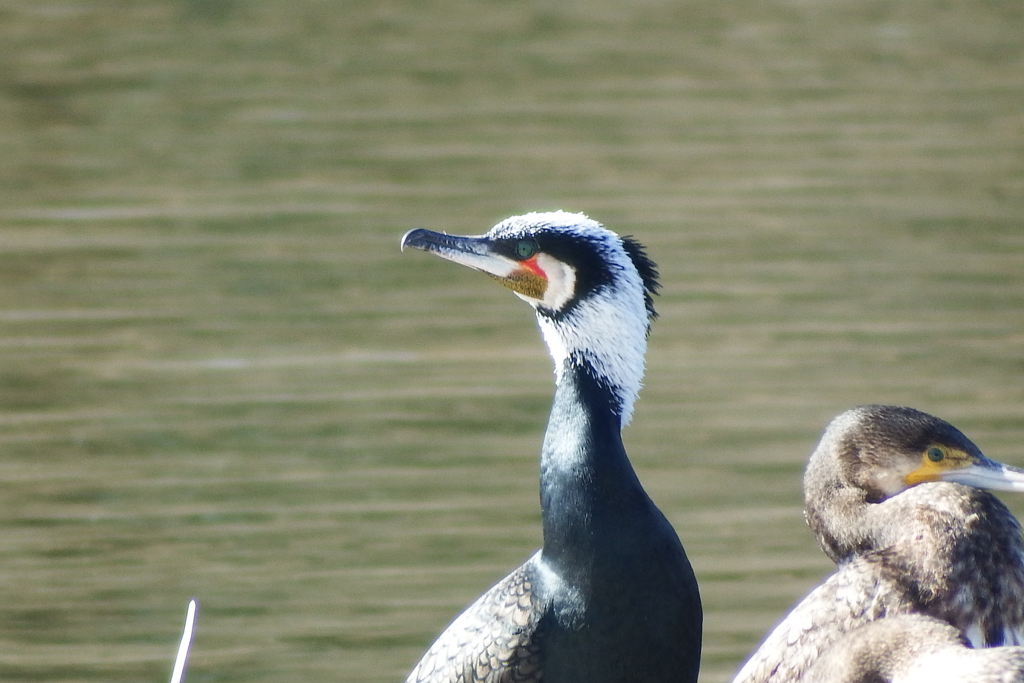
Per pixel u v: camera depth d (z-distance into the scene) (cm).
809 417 1425
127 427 1430
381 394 1493
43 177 2044
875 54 2489
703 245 1819
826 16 2695
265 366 1549
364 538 1234
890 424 816
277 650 1084
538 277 784
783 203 1939
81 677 1058
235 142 2153
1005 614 769
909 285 1716
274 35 2584
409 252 1823
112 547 1227
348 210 1928
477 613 806
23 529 1257
